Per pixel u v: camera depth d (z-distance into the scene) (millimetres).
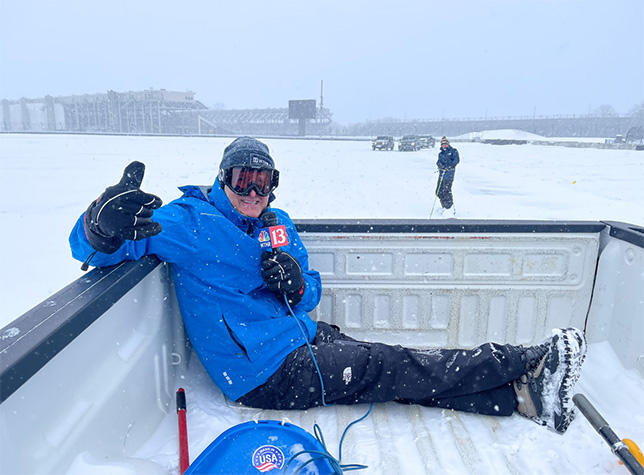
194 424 2031
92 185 14469
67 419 1328
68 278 5918
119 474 1366
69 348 1352
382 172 20375
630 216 10406
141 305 1876
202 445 1897
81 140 47719
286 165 23078
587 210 11234
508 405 2117
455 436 2012
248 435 1709
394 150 42094
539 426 2061
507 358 2051
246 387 2061
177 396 2059
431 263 2654
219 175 2059
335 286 2686
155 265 1910
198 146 37844
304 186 14953
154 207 1629
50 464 1213
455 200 12805
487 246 2623
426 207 11492
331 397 2100
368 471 1801
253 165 1956
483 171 21891
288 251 2295
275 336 2068
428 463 1848
